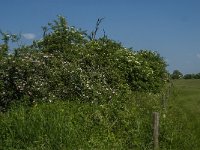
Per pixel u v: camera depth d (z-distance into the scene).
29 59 18.92
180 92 42.56
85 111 16.50
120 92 21.64
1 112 17.44
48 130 14.34
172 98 34.84
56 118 14.84
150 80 29.14
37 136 14.20
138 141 15.62
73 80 19.19
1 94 18.27
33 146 13.99
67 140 14.23
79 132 15.02
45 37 24.36
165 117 18.92
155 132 15.29
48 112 15.16
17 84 18.36
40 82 18.55
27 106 17.31
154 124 15.29
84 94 19.16
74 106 16.62
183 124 20.06
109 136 15.54
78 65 21.02
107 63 24.14
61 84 18.94
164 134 16.23
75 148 14.23
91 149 14.47
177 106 28.95
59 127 14.44
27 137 14.16
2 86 18.38
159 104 23.88
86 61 22.47
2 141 14.20
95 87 19.89
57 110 15.58
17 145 14.02
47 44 24.14
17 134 14.24
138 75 27.84
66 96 18.98
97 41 26.72
